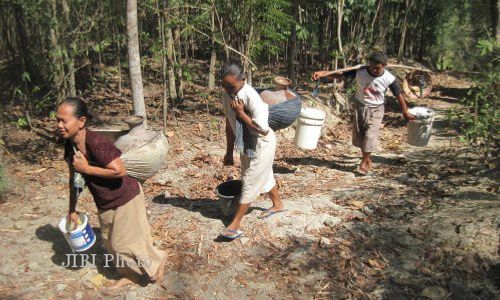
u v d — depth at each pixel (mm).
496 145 6156
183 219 4402
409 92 8883
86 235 3383
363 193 5008
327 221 4324
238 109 3559
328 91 9508
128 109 7953
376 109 5336
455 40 14273
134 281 3465
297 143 5316
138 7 7953
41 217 4418
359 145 5562
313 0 9031
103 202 3102
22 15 7430
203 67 11305
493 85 5641
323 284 3504
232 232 3939
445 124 8055
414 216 4457
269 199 4836
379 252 3875
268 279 3555
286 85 4184
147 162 3498
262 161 3820
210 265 3711
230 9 6551
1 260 3709
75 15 7293
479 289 3424
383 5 11531
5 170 5035
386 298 3350
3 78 9023
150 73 10078
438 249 3867
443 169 5723
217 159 5910
